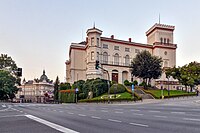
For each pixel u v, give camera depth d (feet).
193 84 219.41
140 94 198.80
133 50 271.49
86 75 251.60
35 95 540.93
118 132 31.83
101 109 89.61
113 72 252.83
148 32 298.97
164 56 278.46
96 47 240.94
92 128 36.17
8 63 291.17
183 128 34.60
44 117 57.21
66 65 309.22
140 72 219.41
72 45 269.85
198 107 96.22
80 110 85.35
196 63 241.14
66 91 229.86
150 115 58.03
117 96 183.11
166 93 203.62
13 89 268.82
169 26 286.25
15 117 58.39
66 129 35.63
